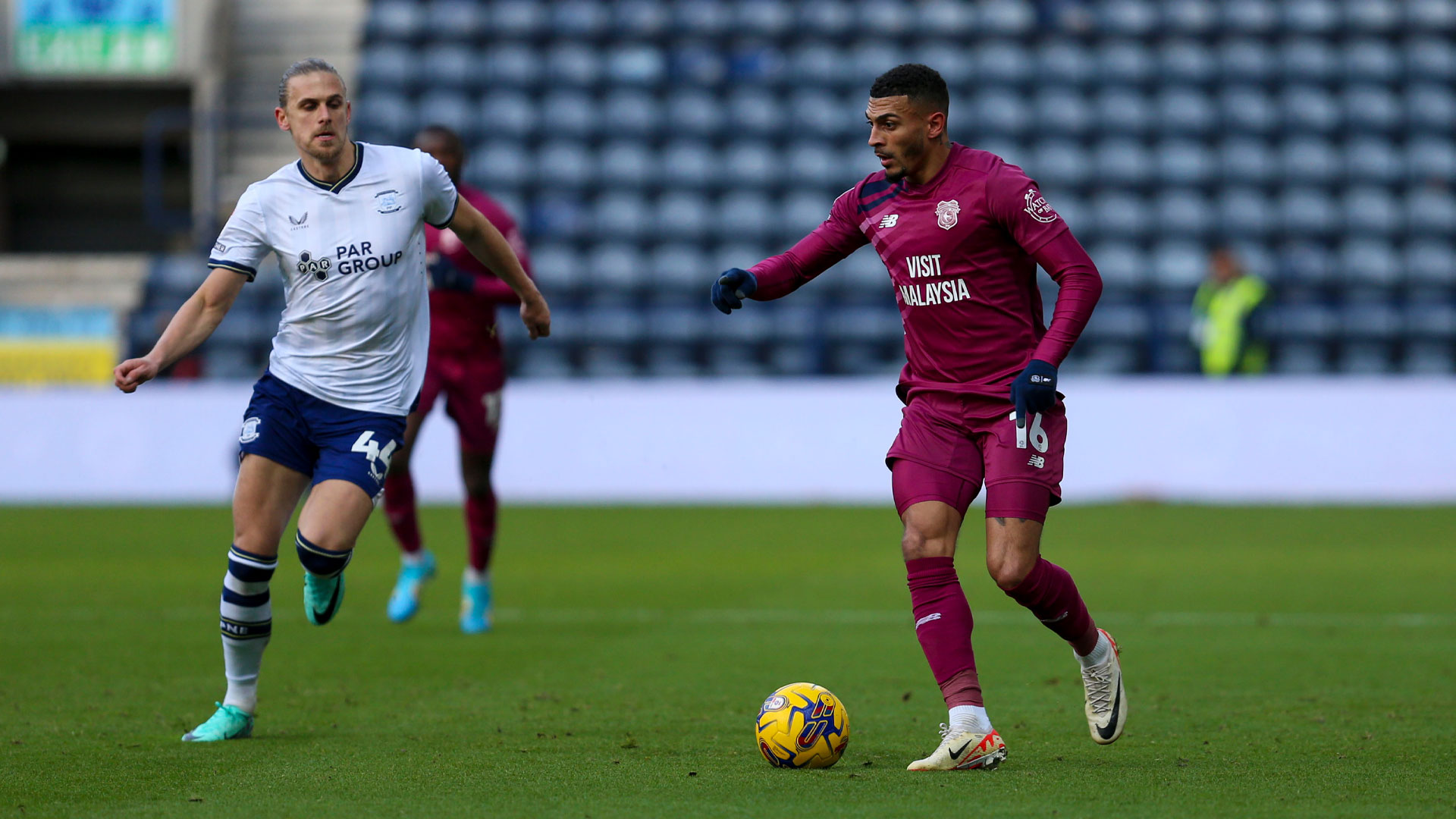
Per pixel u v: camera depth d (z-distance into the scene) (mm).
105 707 18625
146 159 85375
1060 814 12461
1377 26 76938
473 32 77250
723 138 73250
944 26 77125
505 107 74125
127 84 78500
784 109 74062
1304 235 70625
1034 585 14922
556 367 61781
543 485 54938
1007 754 15531
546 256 68688
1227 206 70938
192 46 75312
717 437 54625
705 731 16891
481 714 18109
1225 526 45469
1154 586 32719
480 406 25703
